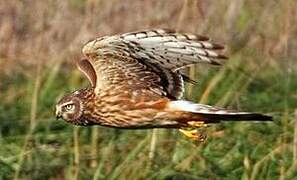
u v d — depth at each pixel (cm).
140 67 1102
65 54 1805
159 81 1106
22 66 1825
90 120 1132
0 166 1448
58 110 1134
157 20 1791
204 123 1094
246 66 1755
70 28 1852
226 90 1645
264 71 1775
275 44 1797
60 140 1523
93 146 1463
